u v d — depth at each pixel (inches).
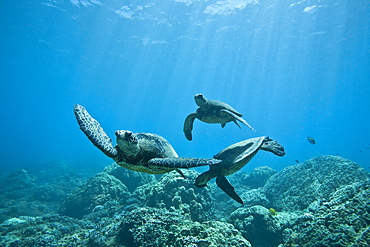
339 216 238.7
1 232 361.4
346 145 3440.0
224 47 1953.7
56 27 1507.1
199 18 1529.3
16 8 1285.7
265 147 231.1
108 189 510.9
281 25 1574.8
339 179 394.0
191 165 147.6
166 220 270.4
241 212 361.7
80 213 477.7
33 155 2378.2
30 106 5349.4
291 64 2265.0
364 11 1358.3
